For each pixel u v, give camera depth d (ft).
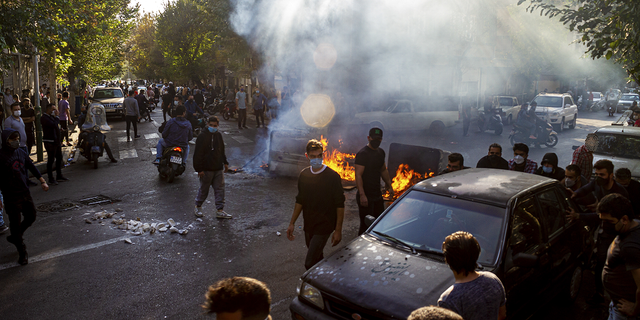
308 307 12.19
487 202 13.65
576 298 16.81
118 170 39.09
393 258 12.70
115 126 72.79
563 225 15.37
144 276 18.29
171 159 34.17
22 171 19.31
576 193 18.29
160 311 15.56
